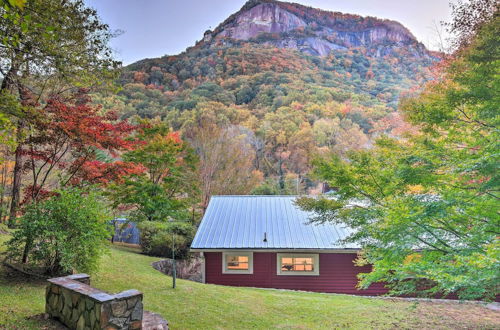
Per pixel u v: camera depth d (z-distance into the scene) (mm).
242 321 6441
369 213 7191
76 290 4117
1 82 8055
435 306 8789
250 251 11375
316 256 11406
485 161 4730
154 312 5984
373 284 11039
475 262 4656
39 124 7695
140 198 15859
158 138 17297
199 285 9250
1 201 13031
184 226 15656
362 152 7344
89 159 10133
